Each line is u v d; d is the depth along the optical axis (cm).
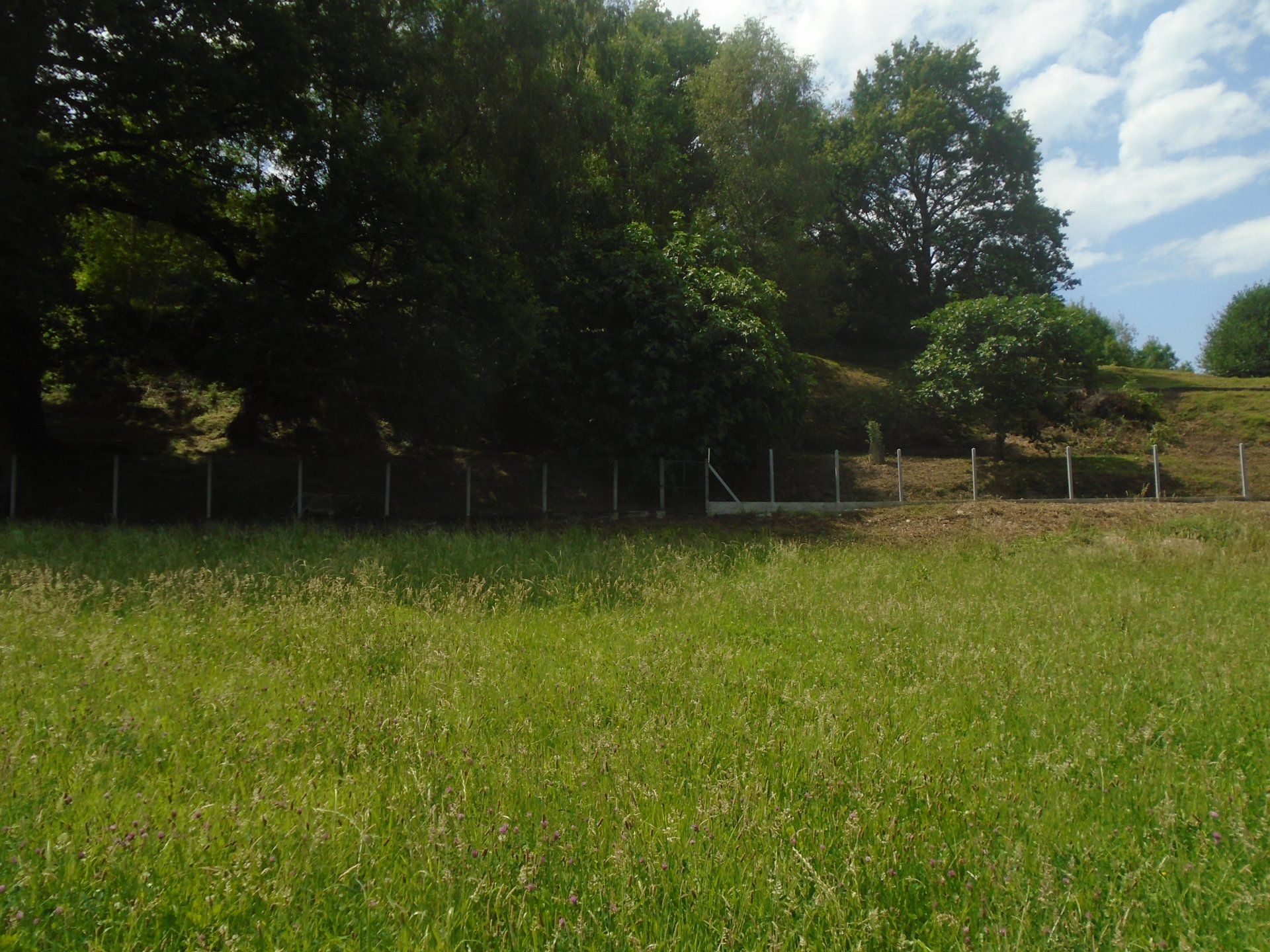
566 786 379
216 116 1427
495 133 1867
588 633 719
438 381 1570
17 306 1366
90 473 1552
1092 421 2605
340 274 1533
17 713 453
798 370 1981
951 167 4222
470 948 265
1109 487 2081
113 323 1524
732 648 669
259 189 1605
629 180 2434
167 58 1333
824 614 804
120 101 1369
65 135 1404
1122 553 1266
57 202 1326
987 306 2269
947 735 463
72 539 1123
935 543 1472
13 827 320
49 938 264
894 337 3988
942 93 4209
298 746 430
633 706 502
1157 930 286
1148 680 575
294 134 1469
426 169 1546
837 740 437
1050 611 813
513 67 1869
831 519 1711
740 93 2920
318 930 272
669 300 1769
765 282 1955
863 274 4128
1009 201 4219
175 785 370
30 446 1689
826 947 267
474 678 539
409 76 1697
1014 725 487
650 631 724
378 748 425
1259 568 1137
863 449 2469
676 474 1761
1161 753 437
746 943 271
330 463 1683
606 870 306
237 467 1628
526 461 1786
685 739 442
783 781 395
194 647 611
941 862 318
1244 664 616
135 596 753
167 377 1908
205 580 804
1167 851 334
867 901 289
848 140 4278
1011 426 2261
